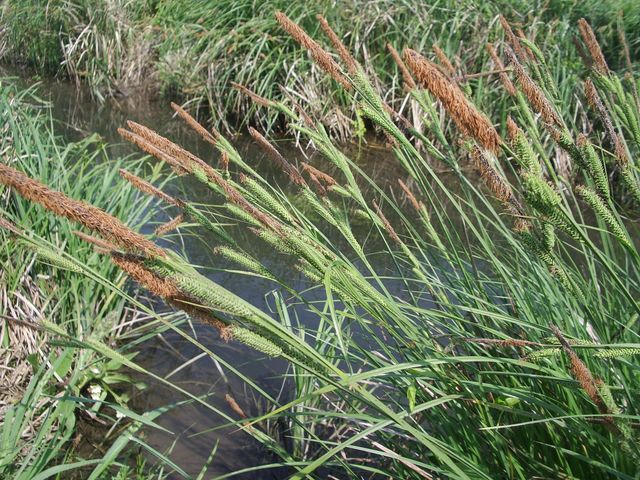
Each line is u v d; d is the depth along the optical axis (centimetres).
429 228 202
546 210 124
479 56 651
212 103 695
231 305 119
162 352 324
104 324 316
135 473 247
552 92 192
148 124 721
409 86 175
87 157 423
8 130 396
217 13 755
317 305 358
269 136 689
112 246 125
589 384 121
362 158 642
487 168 133
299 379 263
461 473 147
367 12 699
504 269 201
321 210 173
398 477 191
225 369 314
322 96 679
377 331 316
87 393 290
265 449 263
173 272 121
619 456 158
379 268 404
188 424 276
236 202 146
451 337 169
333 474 245
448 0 685
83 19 852
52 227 321
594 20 640
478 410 175
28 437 257
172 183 519
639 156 168
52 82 869
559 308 188
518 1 674
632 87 186
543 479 167
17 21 898
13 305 304
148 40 809
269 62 694
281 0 712
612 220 129
